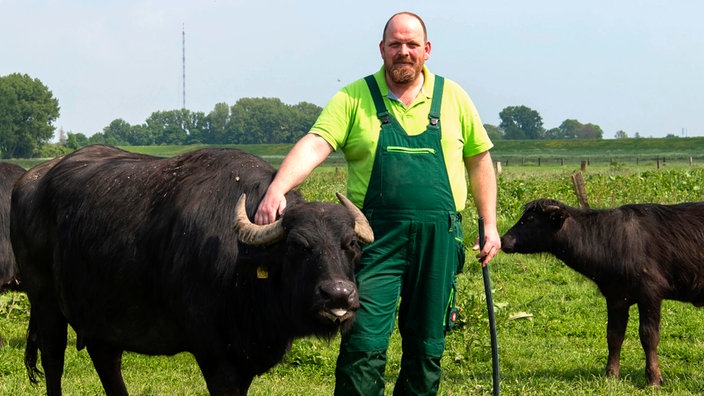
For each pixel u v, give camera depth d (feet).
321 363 30.58
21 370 29.55
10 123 402.52
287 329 18.48
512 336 35.50
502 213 66.08
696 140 404.16
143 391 26.78
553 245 33.14
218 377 19.06
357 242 17.75
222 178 19.67
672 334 36.09
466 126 19.39
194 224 19.08
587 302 41.39
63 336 24.06
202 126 575.79
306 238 17.10
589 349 33.94
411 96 18.85
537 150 396.98
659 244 30.78
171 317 19.84
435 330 18.98
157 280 19.67
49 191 22.82
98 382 27.78
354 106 18.85
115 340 21.44
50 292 23.53
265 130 542.57
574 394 27.48
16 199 24.08
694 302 31.68
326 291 16.55
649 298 30.27
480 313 35.91
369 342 18.16
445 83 19.27
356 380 18.17
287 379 28.86
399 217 18.44
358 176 18.95
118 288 20.42
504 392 27.45
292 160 18.47
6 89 401.49
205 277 18.71
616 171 159.84
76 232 21.40
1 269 35.12
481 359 32.04
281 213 18.02
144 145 573.74
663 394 28.14
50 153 423.64
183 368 30.22
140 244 20.01
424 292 18.81
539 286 44.83
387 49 18.45
